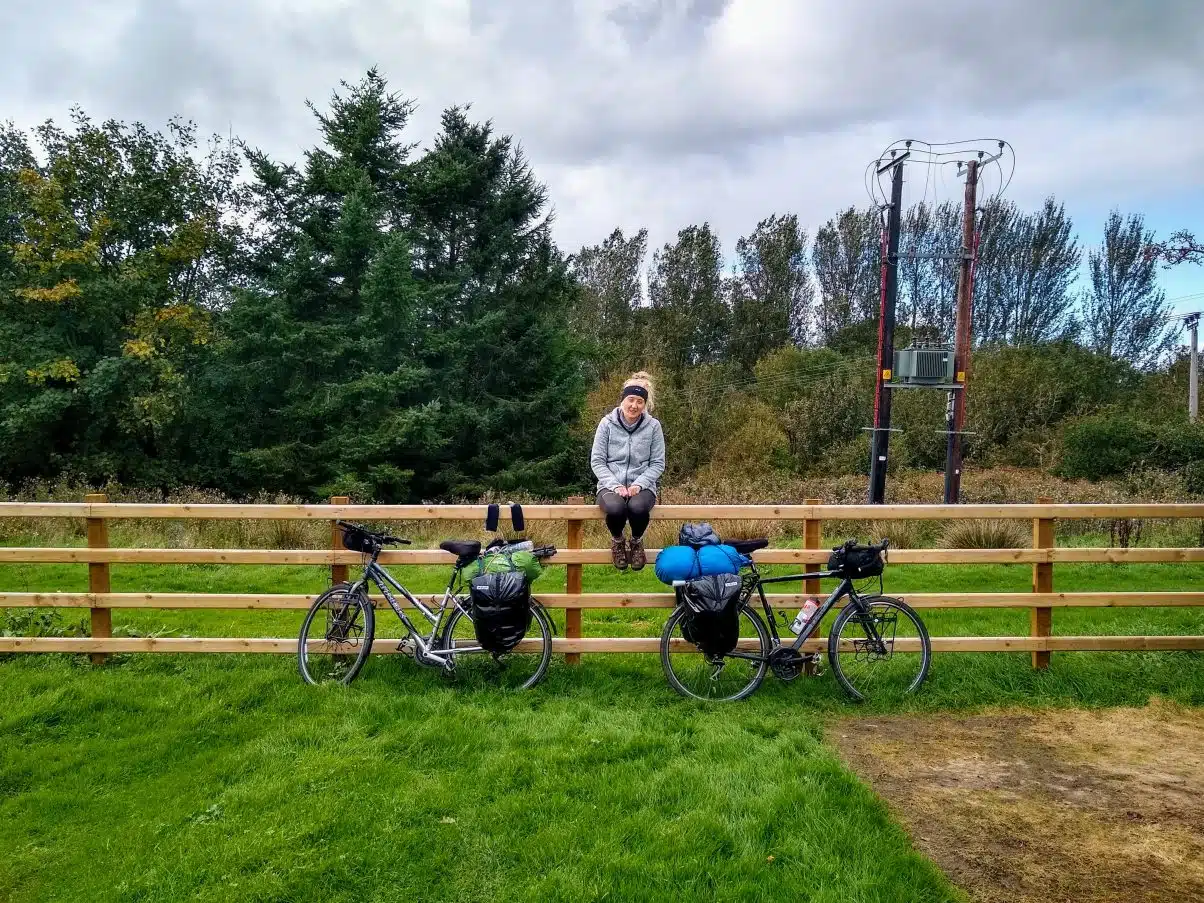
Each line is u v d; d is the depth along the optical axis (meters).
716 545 5.11
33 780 4.02
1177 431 21.80
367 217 23.38
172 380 20.53
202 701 4.91
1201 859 3.33
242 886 3.13
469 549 5.20
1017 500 17.23
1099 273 49.97
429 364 25.98
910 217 52.16
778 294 49.41
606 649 5.53
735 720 4.73
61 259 19.83
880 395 15.13
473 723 4.61
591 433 28.11
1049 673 5.45
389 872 3.24
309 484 23.14
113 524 11.52
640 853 3.35
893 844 3.40
